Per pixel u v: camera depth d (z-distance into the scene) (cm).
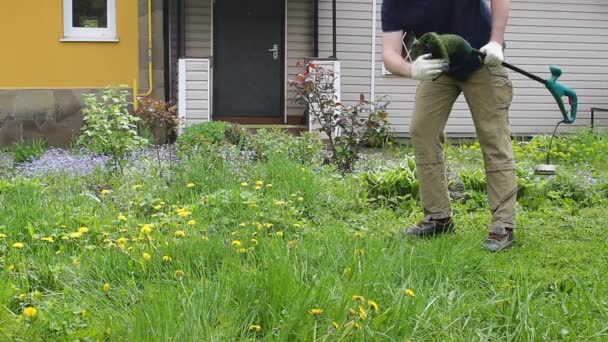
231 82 1376
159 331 291
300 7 1373
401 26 484
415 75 438
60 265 407
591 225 572
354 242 444
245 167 747
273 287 335
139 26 1227
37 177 761
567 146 1127
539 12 1477
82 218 522
